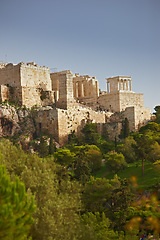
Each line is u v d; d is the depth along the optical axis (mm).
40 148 85625
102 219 44000
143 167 69812
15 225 23109
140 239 44312
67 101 108438
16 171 41469
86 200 51469
